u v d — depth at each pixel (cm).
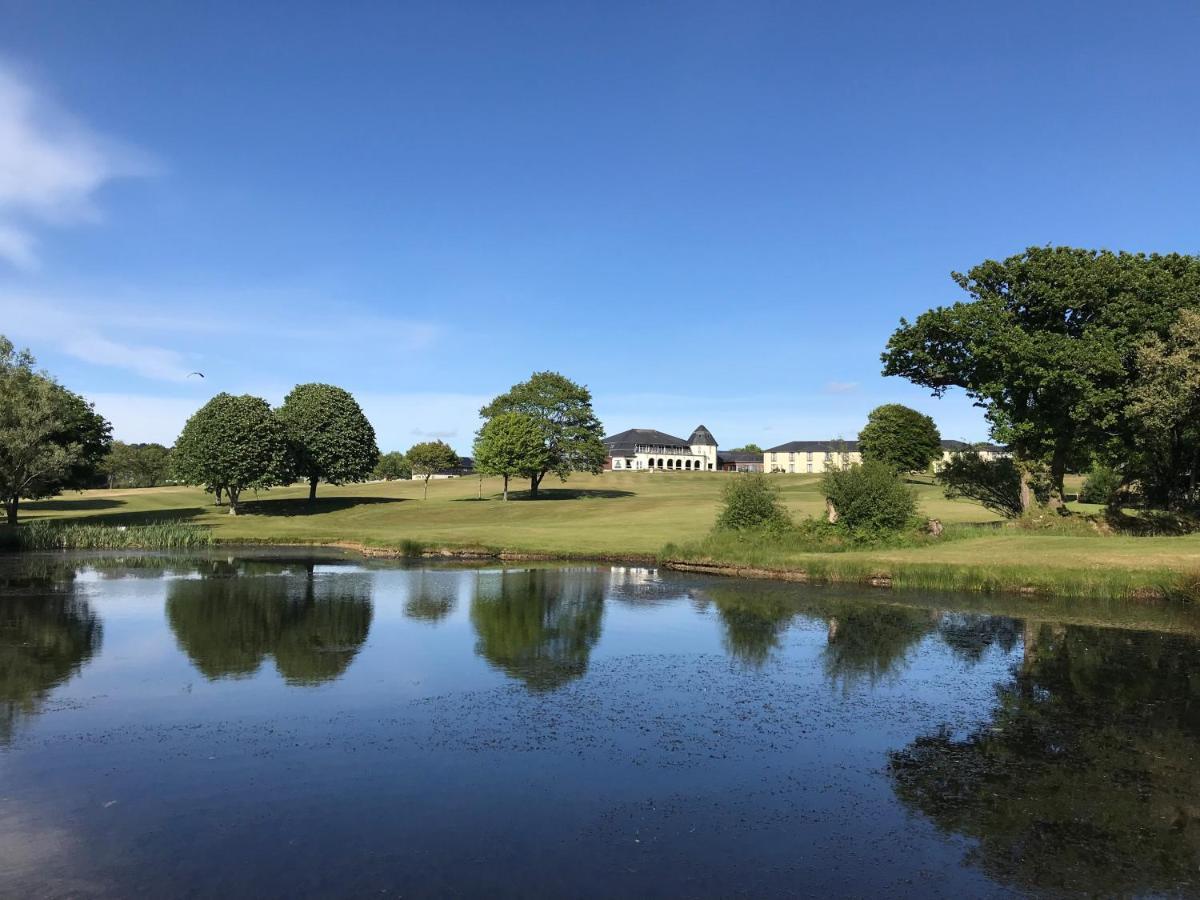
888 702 1359
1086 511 4809
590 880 760
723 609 2284
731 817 906
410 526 5784
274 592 2648
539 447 8625
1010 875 782
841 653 1722
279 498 8488
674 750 1120
